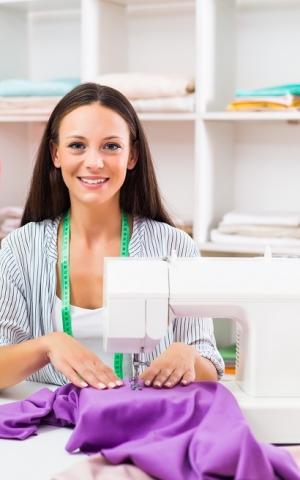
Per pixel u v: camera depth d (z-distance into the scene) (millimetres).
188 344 1886
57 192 1975
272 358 1522
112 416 1413
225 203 3242
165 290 1509
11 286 1922
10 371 1719
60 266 1933
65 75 3557
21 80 3232
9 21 3477
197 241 3021
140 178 1973
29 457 1383
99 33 3199
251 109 2875
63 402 1530
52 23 3543
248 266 1555
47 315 1919
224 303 1520
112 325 1503
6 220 3273
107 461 1295
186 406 1421
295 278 1540
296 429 1496
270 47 3203
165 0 3217
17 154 3547
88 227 1923
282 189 3254
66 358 1618
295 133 3213
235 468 1213
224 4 3098
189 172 3387
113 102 1807
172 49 3352
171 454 1256
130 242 1956
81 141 1772
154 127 3420
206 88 2975
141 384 1573
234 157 3307
